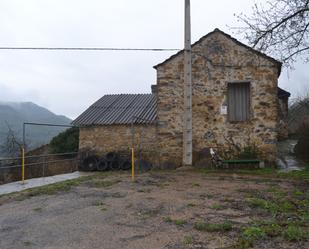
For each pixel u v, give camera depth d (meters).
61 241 4.73
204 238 4.59
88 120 17.17
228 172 11.41
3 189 9.82
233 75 13.20
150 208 6.38
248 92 13.30
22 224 5.66
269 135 12.84
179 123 13.66
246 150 12.95
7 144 20.42
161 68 13.86
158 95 13.87
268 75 12.91
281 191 7.75
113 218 5.77
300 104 24.14
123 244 4.51
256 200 6.68
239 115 13.34
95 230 5.16
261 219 5.39
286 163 13.78
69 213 6.23
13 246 4.61
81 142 17.06
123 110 18.22
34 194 8.30
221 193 7.61
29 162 17.42
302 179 9.69
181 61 13.67
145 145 16.22
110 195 7.73
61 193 8.25
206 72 13.41
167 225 5.27
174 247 4.30
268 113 12.87
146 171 12.95
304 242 4.23
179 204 6.61
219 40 13.34
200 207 6.32
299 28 10.77
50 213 6.31
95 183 9.59
